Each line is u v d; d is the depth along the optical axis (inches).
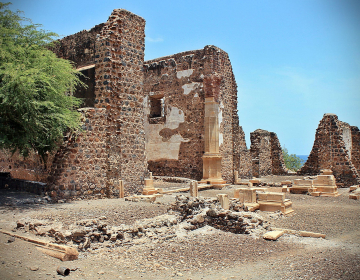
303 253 325.1
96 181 568.1
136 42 668.7
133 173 641.6
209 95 892.0
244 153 1030.4
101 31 626.2
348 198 702.5
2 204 456.8
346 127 1117.1
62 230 312.3
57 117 500.4
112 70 615.2
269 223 452.8
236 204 477.1
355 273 255.9
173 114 971.9
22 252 277.3
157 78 1011.9
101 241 325.1
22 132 505.7
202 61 914.1
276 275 261.3
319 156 1010.7
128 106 641.6
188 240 362.3
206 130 888.3
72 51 713.6
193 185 614.5
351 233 415.2
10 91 462.0
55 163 531.5
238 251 333.4
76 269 260.5
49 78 490.3
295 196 728.3
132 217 416.8
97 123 580.4
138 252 316.2
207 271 277.0
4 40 509.0
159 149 997.2
